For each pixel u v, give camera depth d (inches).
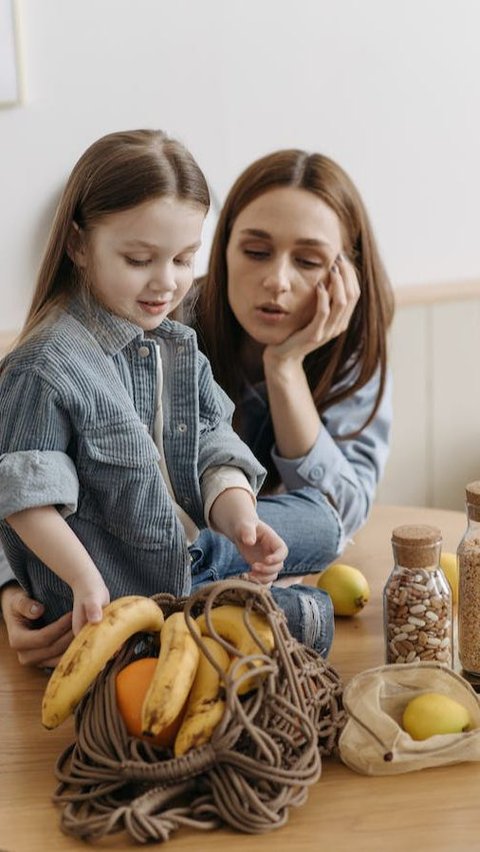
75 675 46.8
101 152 54.2
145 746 45.1
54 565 51.6
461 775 47.9
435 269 113.7
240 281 72.9
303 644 54.4
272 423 77.5
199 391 61.2
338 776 47.8
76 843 43.5
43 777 47.9
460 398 112.2
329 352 77.8
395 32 107.6
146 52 100.4
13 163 98.0
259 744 43.8
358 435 79.0
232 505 57.8
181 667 45.3
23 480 51.8
